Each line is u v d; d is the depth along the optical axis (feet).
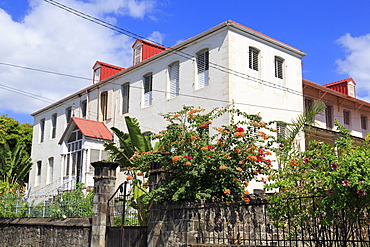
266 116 60.49
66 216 43.78
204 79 60.44
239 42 58.65
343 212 21.44
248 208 28.91
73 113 91.30
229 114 54.75
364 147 23.38
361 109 88.48
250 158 32.50
